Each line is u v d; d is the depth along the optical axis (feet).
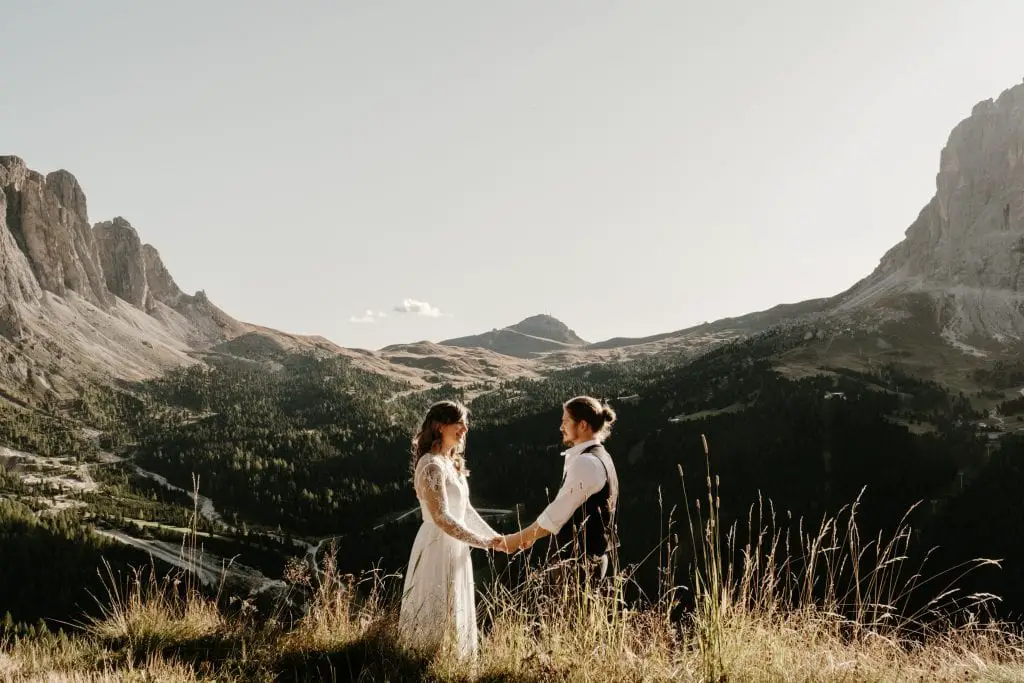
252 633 16.25
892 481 355.77
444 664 14.20
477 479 489.26
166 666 14.55
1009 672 13.79
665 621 13.70
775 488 359.25
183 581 17.93
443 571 16.42
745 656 13.12
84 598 244.83
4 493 477.77
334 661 14.73
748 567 13.88
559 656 13.55
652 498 325.62
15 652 15.88
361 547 359.87
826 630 14.24
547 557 15.39
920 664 14.25
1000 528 262.88
